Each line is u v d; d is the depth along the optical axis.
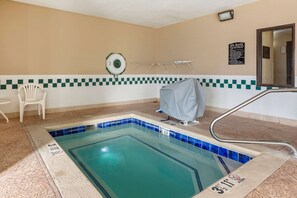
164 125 3.16
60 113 3.88
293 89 1.71
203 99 3.14
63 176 1.60
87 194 1.36
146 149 2.92
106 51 4.52
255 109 3.48
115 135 3.42
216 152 2.51
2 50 3.38
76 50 4.11
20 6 3.48
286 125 3.06
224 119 3.44
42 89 3.79
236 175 1.63
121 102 4.86
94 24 4.29
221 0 3.31
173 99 3.06
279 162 1.84
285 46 3.07
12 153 2.03
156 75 5.43
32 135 2.58
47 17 3.75
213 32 3.99
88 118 3.48
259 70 3.34
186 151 2.84
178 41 4.73
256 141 1.98
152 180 2.12
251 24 3.41
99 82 4.48
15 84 3.54
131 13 4.04
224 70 3.86
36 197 1.34
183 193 1.89
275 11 3.13
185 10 3.82
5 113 3.49
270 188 1.45
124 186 2.02
